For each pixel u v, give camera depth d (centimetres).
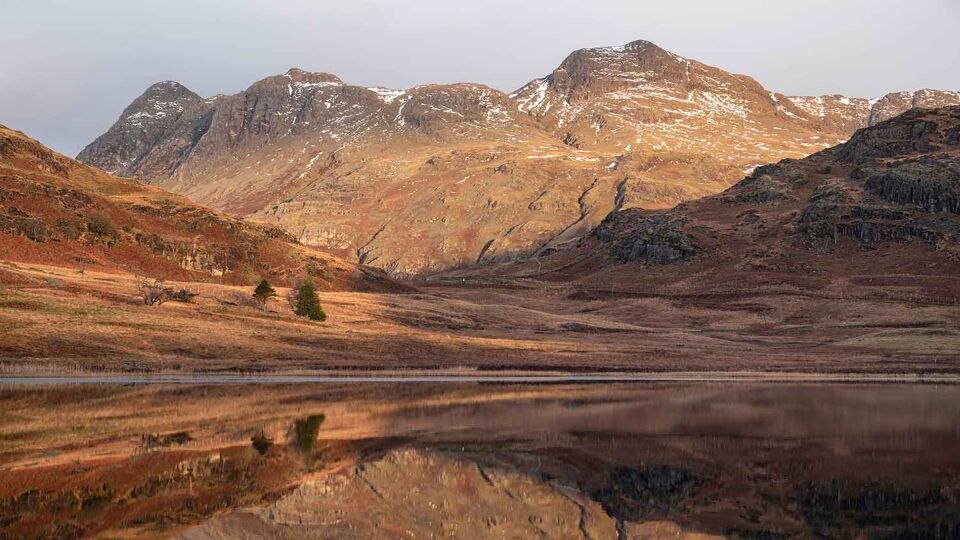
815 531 2333
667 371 8981
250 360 8250
